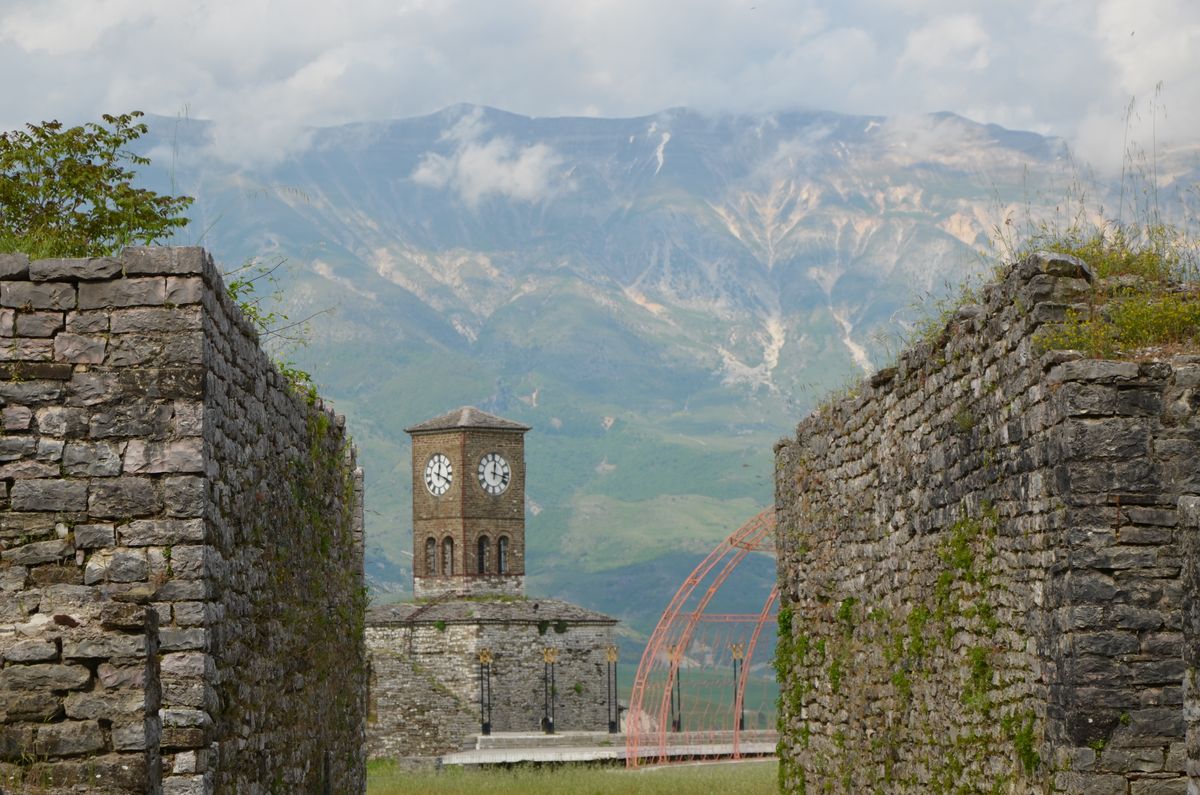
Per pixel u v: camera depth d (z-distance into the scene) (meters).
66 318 13.69
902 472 19.03
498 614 101.25
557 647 102.00
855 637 21.47
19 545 13.41
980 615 15.98
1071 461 13.30
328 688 21.25
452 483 108.88
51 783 12.16
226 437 14.67
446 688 90.50
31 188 20.75
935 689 17.62
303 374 20.50
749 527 80.31
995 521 15.49
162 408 13.61
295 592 18.61
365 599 25.52
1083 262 14.28
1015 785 14.73
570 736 85.00
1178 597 13.16
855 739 21.44
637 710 80.19
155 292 13.71
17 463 13.51
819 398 24.50
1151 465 13.26
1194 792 10.21
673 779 50.44
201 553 13.50
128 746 12.29
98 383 13.62
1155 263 15.20
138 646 12.41
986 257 17.25
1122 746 13.06
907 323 20.39
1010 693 15.02
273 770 16.86
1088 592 13.20
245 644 15.38
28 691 12.33
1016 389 14.72
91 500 13.48
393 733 89.00
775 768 54.62
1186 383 13.30
